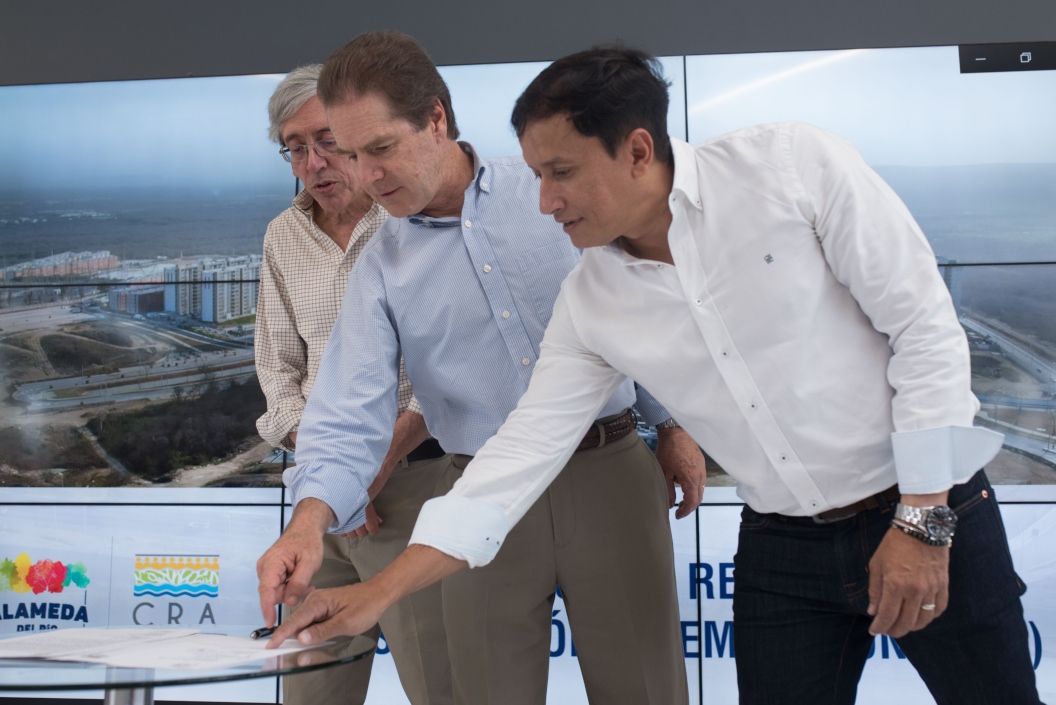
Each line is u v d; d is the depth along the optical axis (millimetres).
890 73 3264
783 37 3275
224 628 1400
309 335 2344
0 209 3506
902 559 1148
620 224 1267
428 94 1604
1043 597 3176
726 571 3232
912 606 1154
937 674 1293
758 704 1415
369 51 1557
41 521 3445
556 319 1494
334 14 3406
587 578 1700
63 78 3498
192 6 3465
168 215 3486
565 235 1753
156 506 3428
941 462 1144
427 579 1306
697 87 3289
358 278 1789
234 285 3467
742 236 1254
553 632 3221
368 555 2225
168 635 1280
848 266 1213
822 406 1271
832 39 3268
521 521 1687
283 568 1342
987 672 1227
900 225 1194
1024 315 3244
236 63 3449
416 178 1600
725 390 1328
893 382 1209
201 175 3475
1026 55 3242
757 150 1260
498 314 1729
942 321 1177
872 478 1277
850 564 1315
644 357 1373
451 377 1768
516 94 3316
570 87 1184
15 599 3424
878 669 3182
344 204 2266
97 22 3488
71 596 3412
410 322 1749
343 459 1587
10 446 3477
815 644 1395
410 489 2182
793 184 1234
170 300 3482
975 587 1213
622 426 1732
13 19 3504
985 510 1238
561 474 1682
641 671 1717
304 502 1514
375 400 1685
